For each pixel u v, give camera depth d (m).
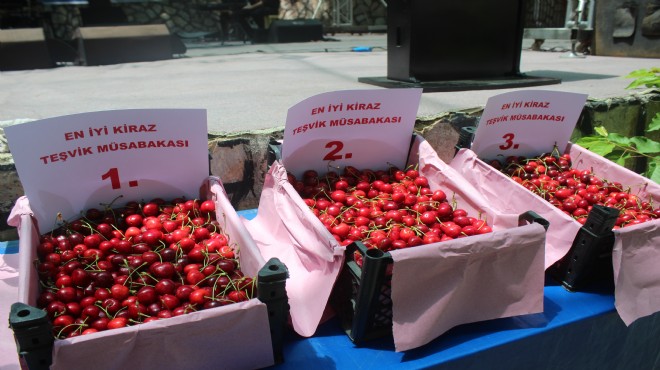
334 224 1.55
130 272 1.33
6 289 1.43
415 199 1.71
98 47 5.55
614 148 2.35
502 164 2.07
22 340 0.89
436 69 3.36
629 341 1.57
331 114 1.72
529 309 1.32
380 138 1.88
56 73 4.73
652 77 2.74
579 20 6.05
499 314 1.32
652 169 2.26
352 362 1.20
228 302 1.16
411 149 1.97
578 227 1.46
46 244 1.39
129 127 1.50
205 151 1.64
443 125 2.35
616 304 1.41
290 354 1.22
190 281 1.30
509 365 1.33
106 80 4.01
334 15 11.77
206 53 6.92
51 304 1.18
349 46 7.98
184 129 1.56
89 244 1.43
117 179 1.58
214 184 1.63
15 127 1.32
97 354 0.94
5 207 1.81
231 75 4.21
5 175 1.76
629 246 1.41
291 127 1.64
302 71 4.46
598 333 1.46
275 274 1.04
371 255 1.15
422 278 1.18
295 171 1.81
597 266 1.50
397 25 3.32
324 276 1.30
